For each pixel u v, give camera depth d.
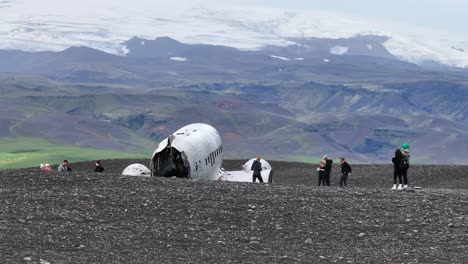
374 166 191.88
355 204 74.81
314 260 50.81
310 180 172.50
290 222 64.94
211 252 52.81
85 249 52.31
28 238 55.00
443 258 51.97
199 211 68.38
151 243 55.31
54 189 77.81
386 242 57.75
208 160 112.81
